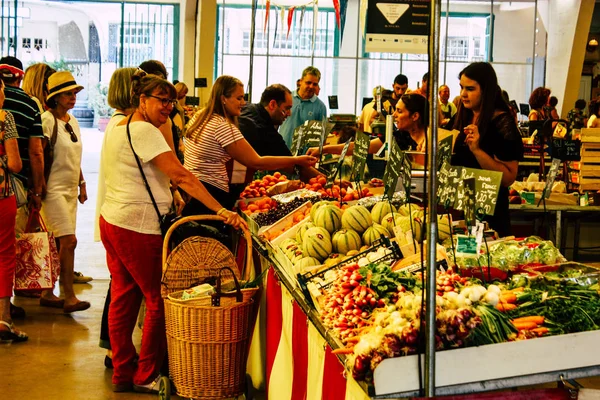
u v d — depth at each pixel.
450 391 2.22
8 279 5.25
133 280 4.41
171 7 19.72
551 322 2.43
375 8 5.04
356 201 4.35
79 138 6.19
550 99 11.87
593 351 2.32
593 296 2.58
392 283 2.57
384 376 2.17
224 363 3.81
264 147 6.03
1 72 5.62
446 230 3.43
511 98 17.08
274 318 3.87
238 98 5.10
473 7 17.16
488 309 2.33
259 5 17.08
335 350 2.33
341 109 16.58
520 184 7.33
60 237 6.06
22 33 19.94
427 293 2.12
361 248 3.49
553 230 7.14
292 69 16.77
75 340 5.46
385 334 2.20
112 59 20.42
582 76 17.80
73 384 4.59
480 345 2.25
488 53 17.22
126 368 4.46
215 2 14.70
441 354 2.21
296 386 3.29
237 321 3.79
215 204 4.09
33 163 5.65
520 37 17.05
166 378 4.11
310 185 5.28
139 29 19.86
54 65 20.20
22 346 5.29
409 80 16.56
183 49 18.88
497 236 3.63
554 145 7.29
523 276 2.84
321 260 3.47
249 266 4.04
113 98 4.58
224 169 5.13
